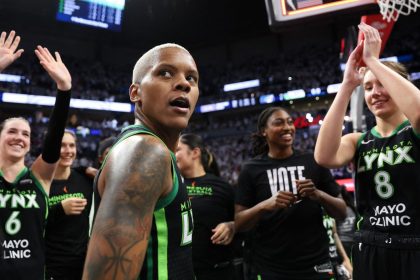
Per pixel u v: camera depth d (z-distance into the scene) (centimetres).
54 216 268
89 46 2272
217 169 319
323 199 237
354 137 183
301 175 261
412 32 1969
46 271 265
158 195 84
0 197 215
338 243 355
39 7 1898
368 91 174
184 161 278
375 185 165
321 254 247
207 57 2469
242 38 2358
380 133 172
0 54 190
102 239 75
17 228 217
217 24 2236
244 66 2319
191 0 2083
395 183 158
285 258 245
